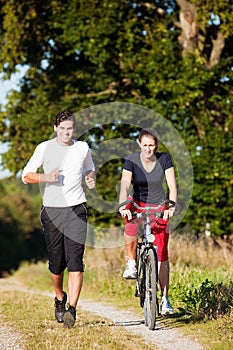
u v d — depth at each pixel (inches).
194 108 948.6
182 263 744.3
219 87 960.9
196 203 932.6
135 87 978.1
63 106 1000.2
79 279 419.2
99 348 367.6
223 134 928.3
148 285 434.9
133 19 968.9
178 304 537.6
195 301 494.9
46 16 1012.5
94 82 1010.7
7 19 999.6
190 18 973.8
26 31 1010.7
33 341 389.7
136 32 971.3
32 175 415.2
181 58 965.2
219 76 945.5
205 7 930.1
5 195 3073.3
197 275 580.4
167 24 1006.4
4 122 1091.3
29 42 1028.5
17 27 997.8
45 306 572.4
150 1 1019.9
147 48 977.5
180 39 989.2
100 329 430.3
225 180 926.4
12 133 1095.0
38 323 462.3
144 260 441.1
